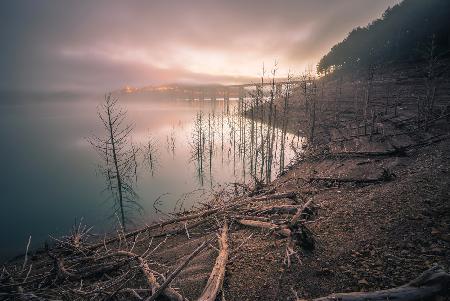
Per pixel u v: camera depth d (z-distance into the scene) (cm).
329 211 1259
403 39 8550
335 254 885
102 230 2228
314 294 735
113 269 1112
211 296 761
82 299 897
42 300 812
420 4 9150
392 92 5425
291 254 898
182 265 806
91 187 3703
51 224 2483
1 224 2488
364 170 2064
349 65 10850
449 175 1367
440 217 966
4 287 955
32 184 3944
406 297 584
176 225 1705
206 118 9169
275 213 1368
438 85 4850
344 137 3406
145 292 891
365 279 739
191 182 3528
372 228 995
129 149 5600
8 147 7169
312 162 2861
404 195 1214
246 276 871
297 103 7325
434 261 749
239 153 4891
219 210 1534
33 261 1560
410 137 2633
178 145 6159
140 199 2972
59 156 5947
